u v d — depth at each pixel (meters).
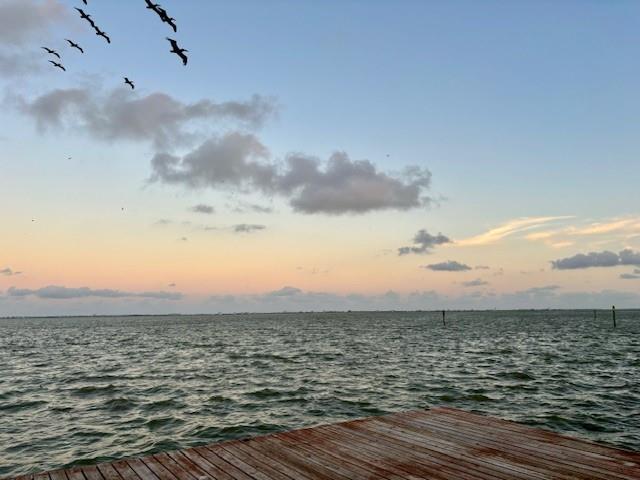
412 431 7.42
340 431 7.50
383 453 6.36
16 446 11.45
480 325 91.38
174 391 18.47
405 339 50.84
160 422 13.56
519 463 5.84
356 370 24.08
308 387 18.81
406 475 5.52
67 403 16.42
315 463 6.02
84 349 43.12
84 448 11.27
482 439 6.92
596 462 5.83
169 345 46.88
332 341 48.59
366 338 53.53
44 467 10.03
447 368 24.53
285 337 58.12
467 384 19.03
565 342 43.34
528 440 6.84
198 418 13.95
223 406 15.54
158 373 24.12
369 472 5.65
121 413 14.77
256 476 5.58
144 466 6.02
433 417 8.33
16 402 16.69
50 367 27.89
